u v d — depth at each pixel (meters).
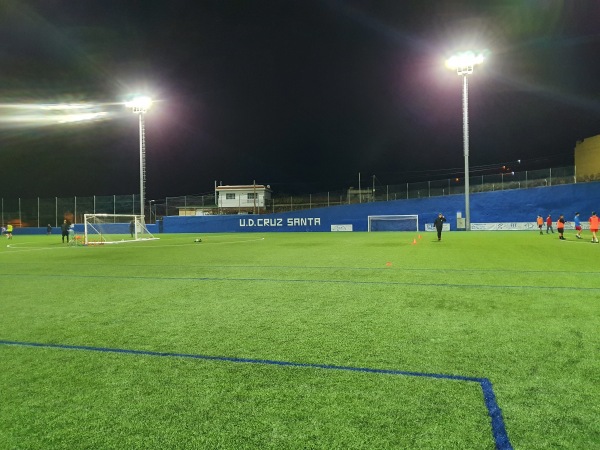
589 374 3.28
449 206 40.91
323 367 3.52
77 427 2.58
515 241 20.84
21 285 8.47
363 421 2.58
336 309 5.77
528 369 3.40
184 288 7.75
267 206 53.34
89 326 5.04
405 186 43.47
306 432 2.46
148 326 5.00
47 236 41.91
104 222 44.62
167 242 25.83
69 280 9.09
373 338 4.34
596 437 2.37
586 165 41.00
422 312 5.51
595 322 4.89
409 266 10.63
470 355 3.76
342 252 15.48
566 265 10.55
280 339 4.36
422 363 3.58
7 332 4.81
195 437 2.43
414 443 2.32
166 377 3.35
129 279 9.09
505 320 5.03
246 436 2.43
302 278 8.78
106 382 3.27
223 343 4.26
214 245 21.58
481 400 2.84
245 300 6.51
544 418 2.59
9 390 3.15
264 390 3.06
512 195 38.22
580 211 35.66
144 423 2.60
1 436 2.49
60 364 3.70
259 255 14.72
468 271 9.55
